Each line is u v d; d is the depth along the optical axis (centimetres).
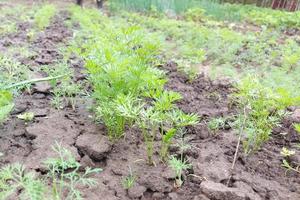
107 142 45
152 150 44
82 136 45
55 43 88
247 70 79
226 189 38
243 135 50
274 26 146
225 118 54
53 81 54
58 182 38
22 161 41
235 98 60
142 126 42
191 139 49
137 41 52
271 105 50
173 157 41
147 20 125
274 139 52
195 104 61
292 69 83
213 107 60
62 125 48
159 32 108
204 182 39
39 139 44
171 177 40
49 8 111
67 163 36
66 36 95
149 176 40
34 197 32
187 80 72
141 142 47
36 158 41
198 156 45
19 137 46
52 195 36
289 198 39
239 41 99
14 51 77
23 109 52
